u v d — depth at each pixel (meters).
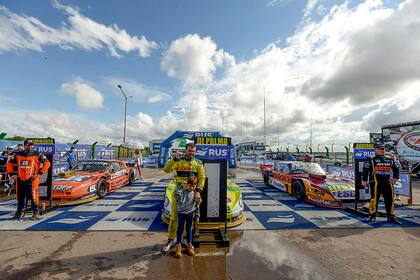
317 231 4.27
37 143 5.66
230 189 5.30
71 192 6.01
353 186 6.09
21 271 2.79
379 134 15.20
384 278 2.69
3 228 4.29
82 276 2.70
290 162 8.39
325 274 2.78
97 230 4.22
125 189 8.71
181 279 2.66
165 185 9.66
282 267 2.94
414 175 12.73
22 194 4.88
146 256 3.21
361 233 4.18
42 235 3.96
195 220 3.56
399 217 5.24
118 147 19.25
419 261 3.11
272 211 5.66
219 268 2.91
